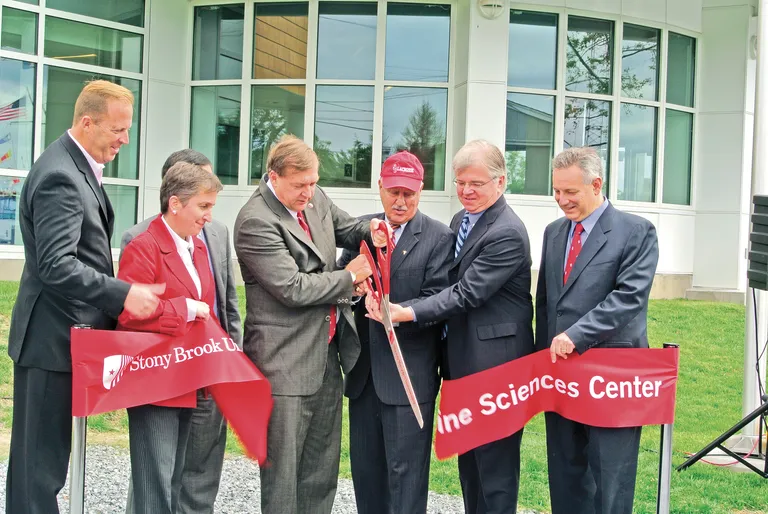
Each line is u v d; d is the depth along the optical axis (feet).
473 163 12.58
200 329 11.64
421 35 39.32
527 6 38.83
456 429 12.76
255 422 12.16
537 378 12.66
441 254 12.96
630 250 12.23
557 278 12.76
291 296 11.96
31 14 36.83
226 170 40.83
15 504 11.69
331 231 13.30
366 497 13.43
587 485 13.02
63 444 11.57
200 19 41.19
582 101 40.47
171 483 11.64
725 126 43.24
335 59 39.55
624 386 12.11
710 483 18.12
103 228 11.74
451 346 13.08
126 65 39.52
